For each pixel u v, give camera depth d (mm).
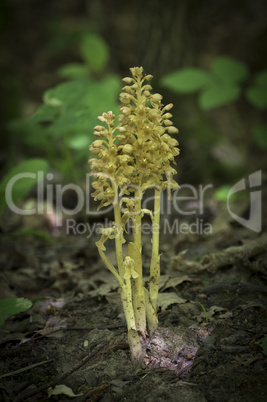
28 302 787
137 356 729
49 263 1007
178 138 1356
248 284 863
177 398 689
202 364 727
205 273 909
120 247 703
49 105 1067
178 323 791
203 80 1219
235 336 760
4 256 1044
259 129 1383
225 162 1423
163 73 1396
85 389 713
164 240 1057
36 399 702
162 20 1391
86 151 1203
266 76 1277
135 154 689
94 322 820
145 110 683
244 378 705
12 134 1682
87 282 922
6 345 793
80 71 1396
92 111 1038
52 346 782
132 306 740
